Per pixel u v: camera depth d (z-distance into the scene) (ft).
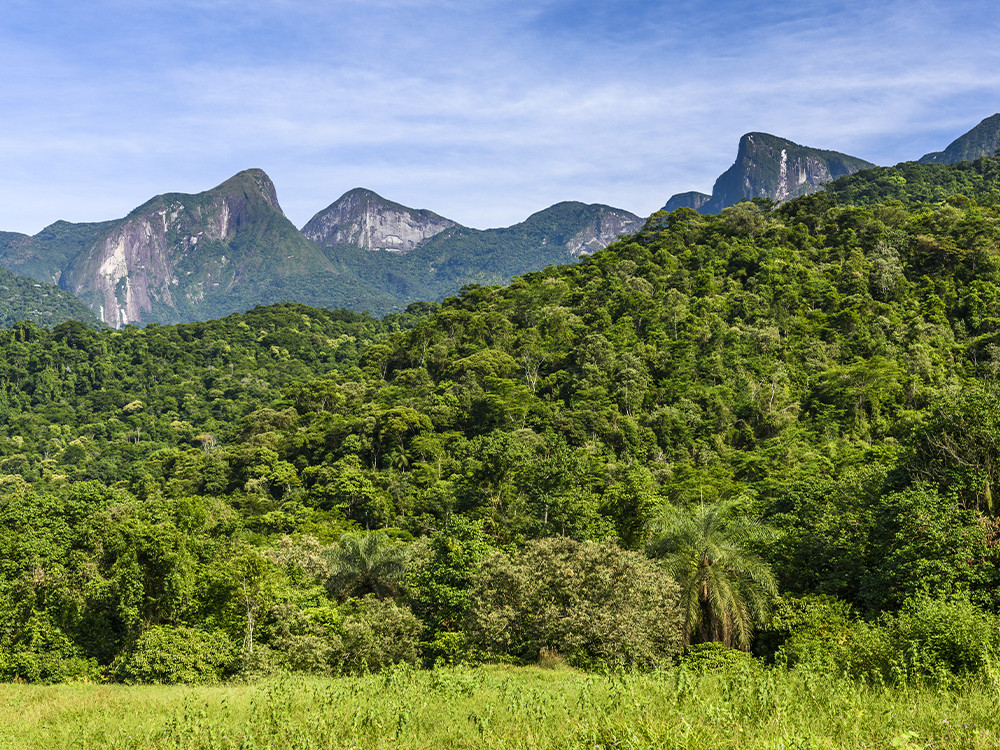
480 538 149.18
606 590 107.65
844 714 39.06
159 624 118.42
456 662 109.91
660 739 34.22
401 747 39.55
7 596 119.24
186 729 45.70
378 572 149.79
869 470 139.03
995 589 91.61
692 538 115.44
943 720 35.29
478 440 309.63
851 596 116.88
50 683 108.78
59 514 144.97
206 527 143.13
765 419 313.32
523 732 39.58
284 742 42.32
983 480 105.19
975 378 316.40
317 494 299.38
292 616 117.29
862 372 314.96
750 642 111.04
